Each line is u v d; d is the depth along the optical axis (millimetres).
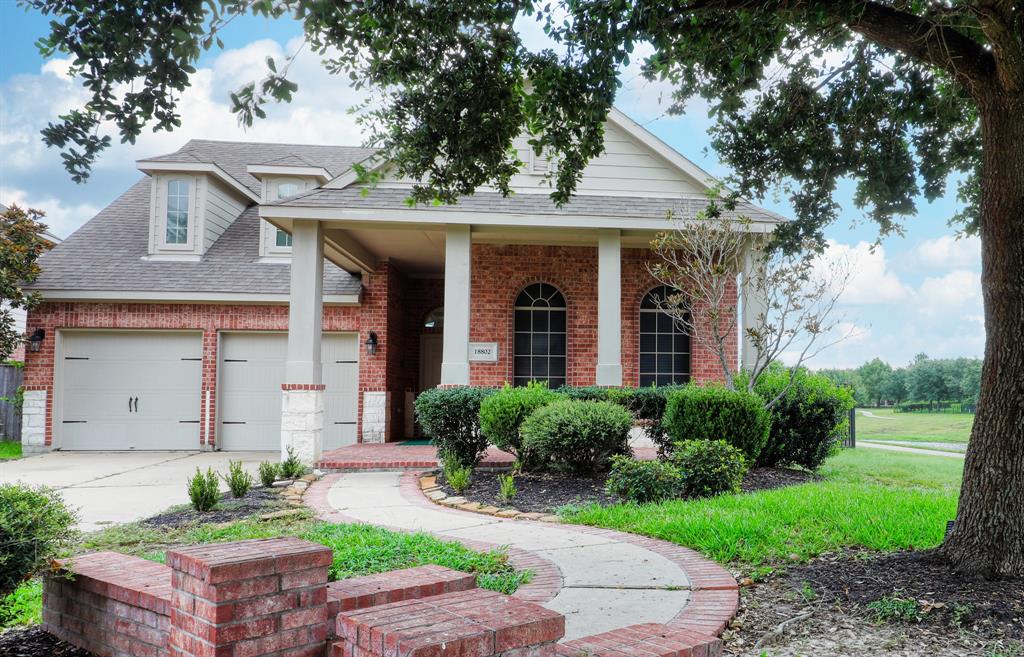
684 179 13227
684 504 7113
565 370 14414
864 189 7551
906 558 4797
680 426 9156
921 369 36594
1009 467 4406
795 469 10320
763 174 7555
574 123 6305
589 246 14508
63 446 15258
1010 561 4336
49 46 4242
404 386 17562
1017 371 4418
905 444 19094
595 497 8039
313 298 11547
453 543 5535
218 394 15516
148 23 4199
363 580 3277
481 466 10297
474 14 5363
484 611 2486
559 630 2469
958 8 4805
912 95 6473
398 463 10898
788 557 5074
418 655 2121
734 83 6348
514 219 11852
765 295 10727
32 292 14766
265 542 2977
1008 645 3521
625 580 4664
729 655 3525
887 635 3699
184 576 2732
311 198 11758
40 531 3518
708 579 4652
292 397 11273
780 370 11664
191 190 16406
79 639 3586
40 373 15094
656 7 5059
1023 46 4828
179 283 15336
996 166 4500
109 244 16469
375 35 5559
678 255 14000
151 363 15562
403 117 6363
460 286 11820
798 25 5773
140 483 10219
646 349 14266
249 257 16375
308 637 2809
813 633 3764
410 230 12625
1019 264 4426
